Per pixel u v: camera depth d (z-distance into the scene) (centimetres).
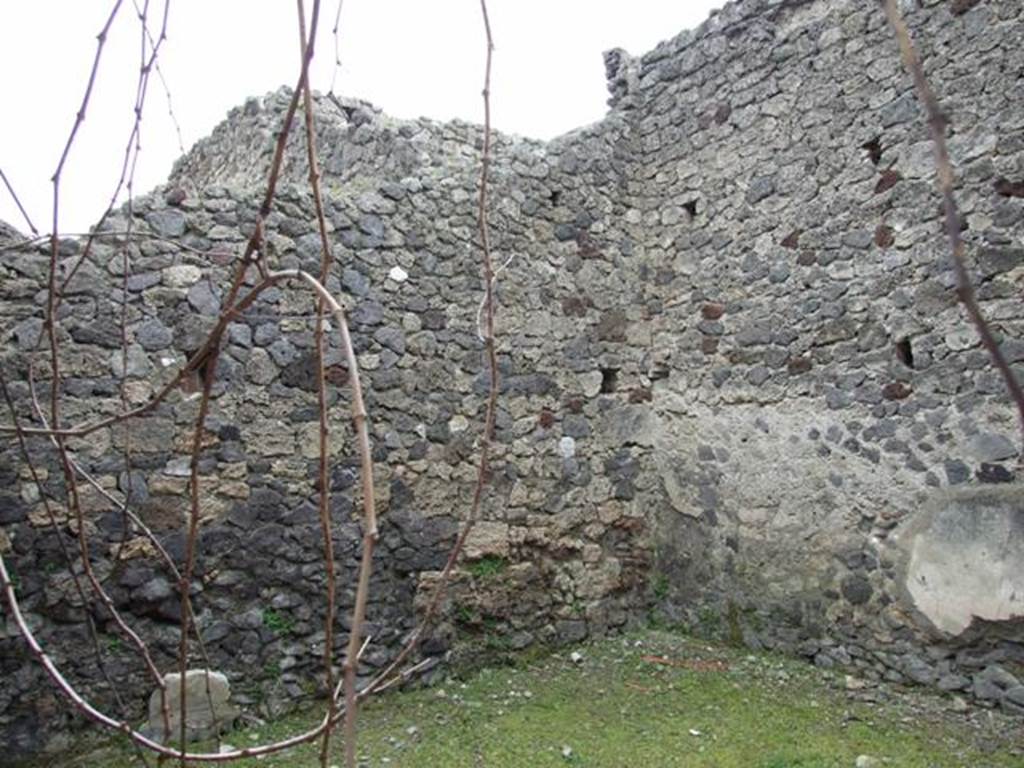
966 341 390
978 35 395
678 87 526
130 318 367
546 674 446
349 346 121
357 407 117
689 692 412
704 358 503
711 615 489
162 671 364
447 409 451
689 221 517
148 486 364
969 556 381
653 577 522
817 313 448
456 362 457
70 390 352
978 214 391
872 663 416
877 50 430
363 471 114
